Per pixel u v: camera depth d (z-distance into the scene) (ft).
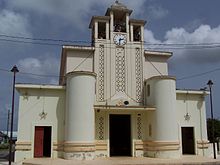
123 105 80.07
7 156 96.58
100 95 82.58
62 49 85.10
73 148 70.95
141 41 88.43
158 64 89.15
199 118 86.79
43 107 76.74
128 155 81.76
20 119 75.15
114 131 83.87
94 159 72.54
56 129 76.28
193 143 85.40
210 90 83.56
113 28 88.17
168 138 76.33
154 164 64.95
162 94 78.48
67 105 74.69
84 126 72.13
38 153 75.46
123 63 85.97
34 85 76.38
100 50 85.51
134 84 85.15
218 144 109.40
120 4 89.71
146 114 82.94
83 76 74.38
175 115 78.84
